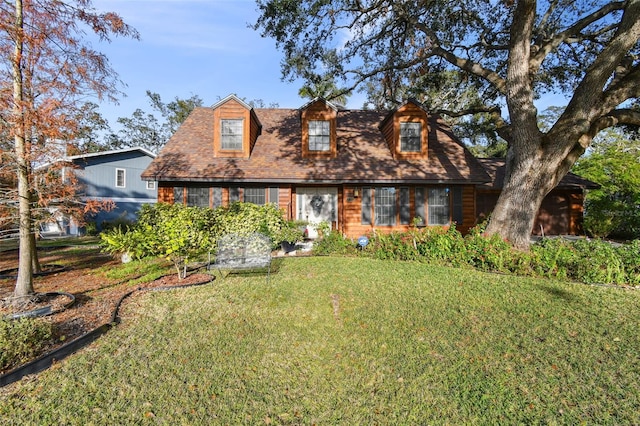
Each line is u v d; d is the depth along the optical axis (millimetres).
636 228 13516
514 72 8469
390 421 2488
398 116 13055
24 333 3352
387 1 10945
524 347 3625
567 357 3402
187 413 2559
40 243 14047
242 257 6957
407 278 6512
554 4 10359
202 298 5273
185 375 3074
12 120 4633
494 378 3025
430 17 11727
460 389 2867
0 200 4957
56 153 5031
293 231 10164
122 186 20375
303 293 5523
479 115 21234
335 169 12328
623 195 15008
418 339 3850
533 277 6715
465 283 6191
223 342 3760
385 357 3447
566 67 12438
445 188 12852
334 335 3992
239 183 12141
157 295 5441
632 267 6352
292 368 3248
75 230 18094
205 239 6812
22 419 2469
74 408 2596
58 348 3406
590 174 15820
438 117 16328
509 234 8570
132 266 8008
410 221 12688
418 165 12742
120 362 3289
